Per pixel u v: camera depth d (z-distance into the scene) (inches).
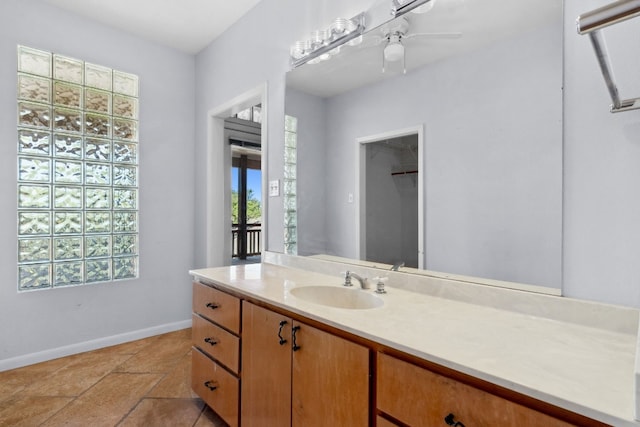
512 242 48.8
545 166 45.3
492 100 50.8
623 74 39.3
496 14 50.5
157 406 75.5
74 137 102.0
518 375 29.3
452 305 51.0
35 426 67.6
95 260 106.7
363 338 41.1
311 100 80.6
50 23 97.6
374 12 66.4
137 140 115.4
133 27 110.0
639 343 24.8
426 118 59.2
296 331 50.0
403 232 62.7
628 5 23.8
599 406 24.5
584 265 42.1
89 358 99.7
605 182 40.4
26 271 94.4
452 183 55.9
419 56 59.9
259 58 96.5
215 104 117.5
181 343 112.0
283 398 52.4
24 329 94.3
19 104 92.7
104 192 108.2
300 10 82.8
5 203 91.0
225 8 99.3
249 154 158.7
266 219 94.7
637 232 38.3
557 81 44.2
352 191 72.1
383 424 38.2
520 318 44.8
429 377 34.1
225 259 130.6
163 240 122.1
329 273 75.6
